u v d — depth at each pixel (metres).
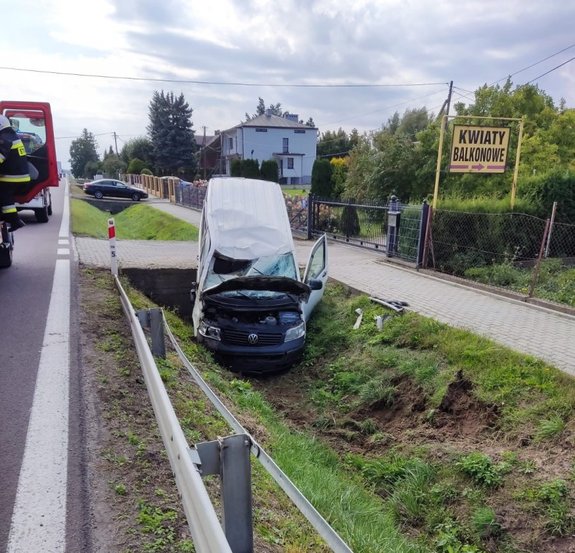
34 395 4.05
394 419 5.94
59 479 2.97
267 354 7.42
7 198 7.47
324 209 16.31
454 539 3.93
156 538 2.53
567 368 5.55
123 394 4.15
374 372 6.84
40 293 7.26
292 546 2.95
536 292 9.13
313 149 62.62
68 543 2.47
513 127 20.86
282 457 4.50
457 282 9.96
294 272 8.37
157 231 21.94
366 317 8.38
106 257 10.98
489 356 5.95
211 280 8.13
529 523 3.82
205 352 7.48
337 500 4.05
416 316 7.60
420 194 19.38
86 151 92.94
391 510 4.39
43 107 9.03
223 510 2.22
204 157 65.56
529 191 13.32
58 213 20.55
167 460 3.24
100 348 5.18
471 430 5.14
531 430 4.71
